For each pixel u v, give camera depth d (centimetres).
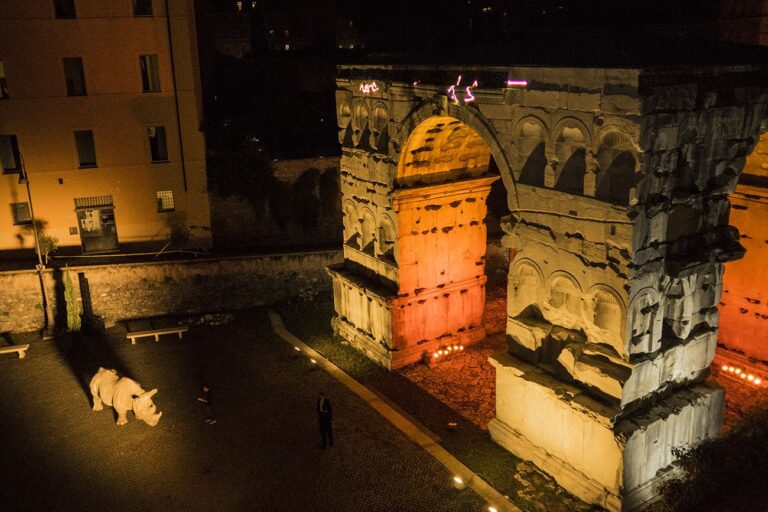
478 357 3167
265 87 5828
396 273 2953
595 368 2058
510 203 2319
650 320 2028
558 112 2039
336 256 4009
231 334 3572
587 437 2127
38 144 3875
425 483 2295
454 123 2702
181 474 2392
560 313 2223
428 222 2969
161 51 3906
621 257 1933
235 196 4278
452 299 3177
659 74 1798
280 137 4903
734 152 2064
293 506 2206
